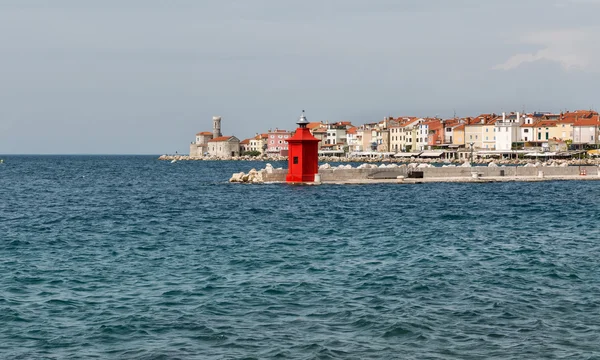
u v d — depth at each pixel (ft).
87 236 151.74
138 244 137.90
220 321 79.77
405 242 137.39
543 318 80.33
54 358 68.44
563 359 67.36
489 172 353.92
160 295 91.66
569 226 165.17
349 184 312.29
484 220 178.50
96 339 73.82
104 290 94.73
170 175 533.55
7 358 68.33
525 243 135.13
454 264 112.06
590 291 93.09
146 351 70.13
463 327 77.10
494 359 67.51
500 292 92.48
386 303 87.04
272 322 79.30
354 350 70.08
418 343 71.97
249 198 252.62
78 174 556.10
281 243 137.28
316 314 82.38
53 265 113.70
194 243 138.62
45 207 235.81
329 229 159.74
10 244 138.82
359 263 113.70
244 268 109.91
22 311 83.82
